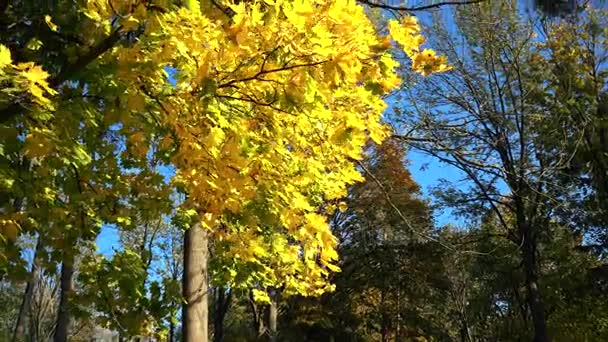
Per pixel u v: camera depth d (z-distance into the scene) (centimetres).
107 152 518
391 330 2767
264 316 2397
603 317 2100
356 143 382
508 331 2681
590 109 1616
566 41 1543
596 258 2120
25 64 275
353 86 347
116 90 378
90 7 330
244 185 350
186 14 304
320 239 377
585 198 1764
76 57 389
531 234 1642
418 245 2427
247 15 288
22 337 1221
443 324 2962
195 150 337
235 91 334
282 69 292
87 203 526
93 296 585
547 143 1462
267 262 814
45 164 460
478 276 2303
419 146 702
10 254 451
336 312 2655
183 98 336
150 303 607
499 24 1282
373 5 433
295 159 411
